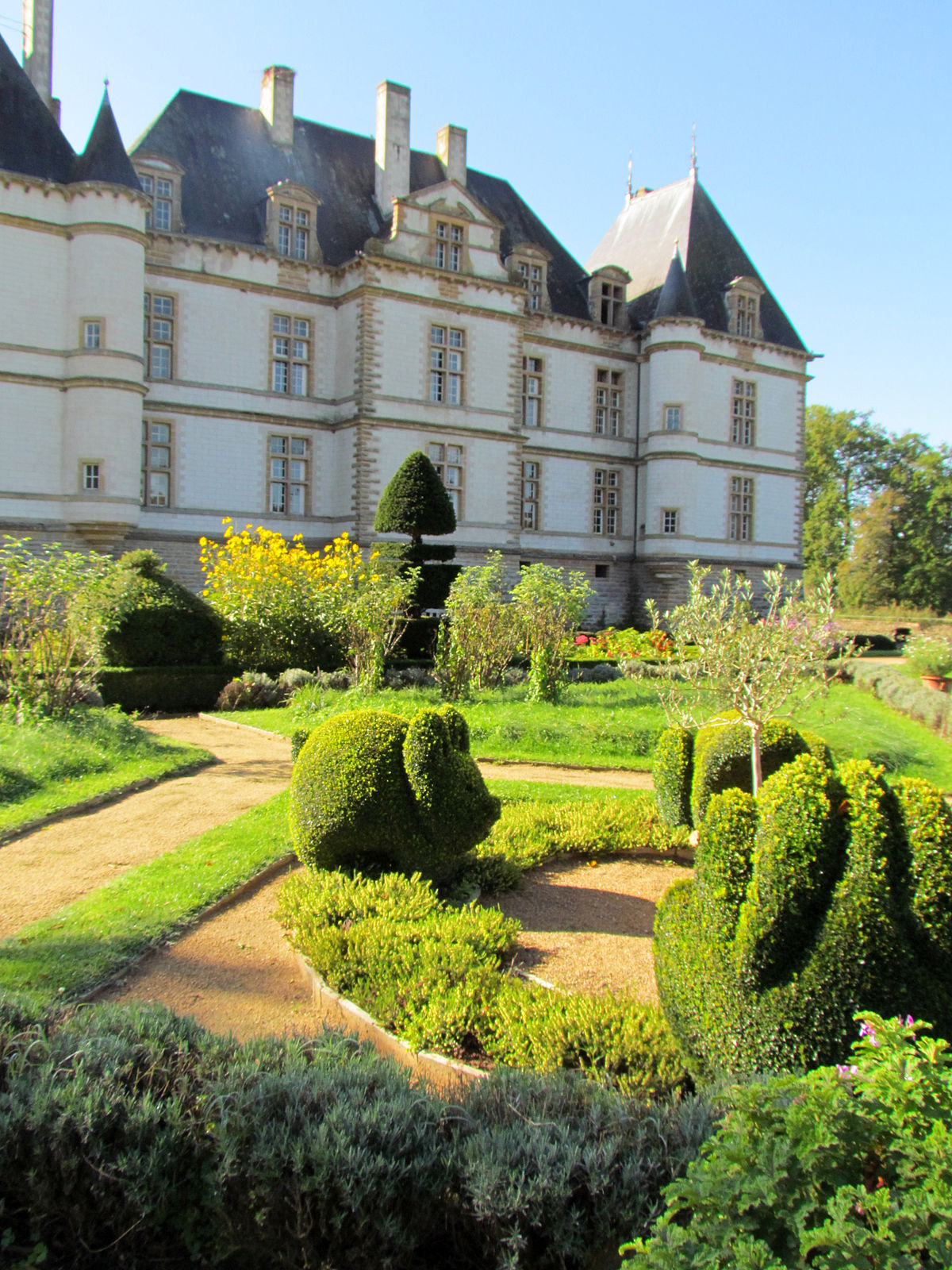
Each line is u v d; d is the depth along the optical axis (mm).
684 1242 2934
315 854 7668
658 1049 4848
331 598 20344
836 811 4402
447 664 18812
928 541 63938
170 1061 4227
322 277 34938
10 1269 3801
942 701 18438
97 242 28453
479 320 36625
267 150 36219
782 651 9305
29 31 33062
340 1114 3824
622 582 44156
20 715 13125
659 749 9664
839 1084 3377
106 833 9359
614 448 43594
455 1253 3822
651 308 44062
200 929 7031
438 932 6336
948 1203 2779
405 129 37969
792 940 4359
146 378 31406
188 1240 3828
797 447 47094
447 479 36125
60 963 6059
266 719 16688
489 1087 4215
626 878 8609
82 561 14805
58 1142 3816
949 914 4191
